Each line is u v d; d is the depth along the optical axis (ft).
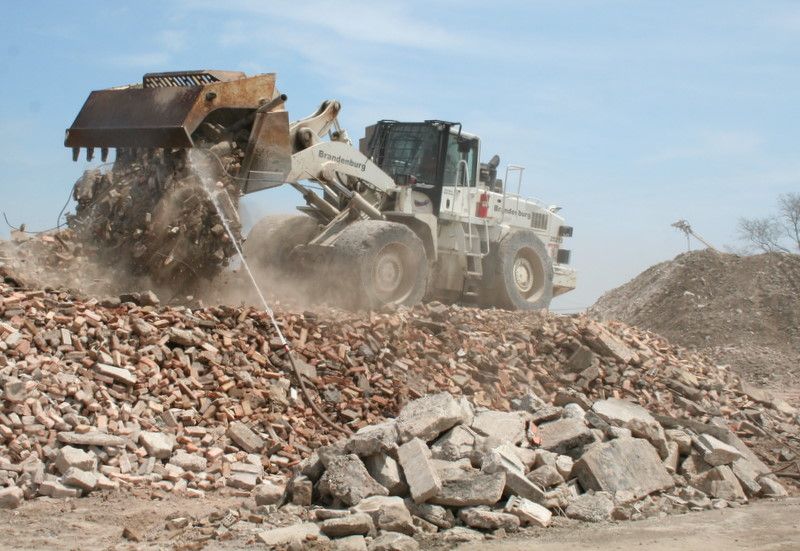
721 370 51.96
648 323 93.50
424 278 50.96
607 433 30.91
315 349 38.42
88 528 23.73
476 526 24.76
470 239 58.03
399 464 26.16
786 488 33.81
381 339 40.98
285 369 36.68
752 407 47.03
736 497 30.27
